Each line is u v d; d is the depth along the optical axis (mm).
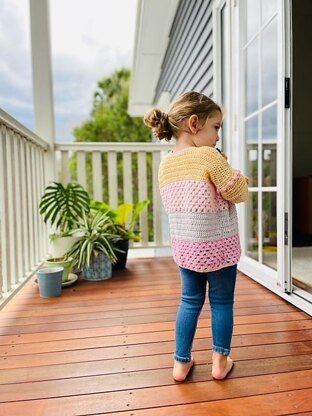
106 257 2516
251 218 2549
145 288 2285
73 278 2426
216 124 1237
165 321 1716
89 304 1982
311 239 3725
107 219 2725
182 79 4660
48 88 3043
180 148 1233
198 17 3771
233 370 1247
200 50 3717
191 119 1194
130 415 1020
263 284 2248
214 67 3084
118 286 2340
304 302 1818
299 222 3926
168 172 1225
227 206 1179
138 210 3047
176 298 2072
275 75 2109
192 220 1153
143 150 3352
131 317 1774
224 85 2986
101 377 1219
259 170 2361
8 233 2008
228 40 2762
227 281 1202
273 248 2213
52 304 1991
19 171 2285
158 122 1249
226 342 1204
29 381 1200
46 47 2994
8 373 1252
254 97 2424
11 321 1739
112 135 15133
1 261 1853
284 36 1906
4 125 1967
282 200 1968
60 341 1506
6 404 1079
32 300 2068
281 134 1967
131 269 2826
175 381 1187
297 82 4082
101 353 1392
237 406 1053
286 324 1647
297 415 1009
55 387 1164
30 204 2568
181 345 1212
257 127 2389
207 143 1236
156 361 1323
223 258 1166
